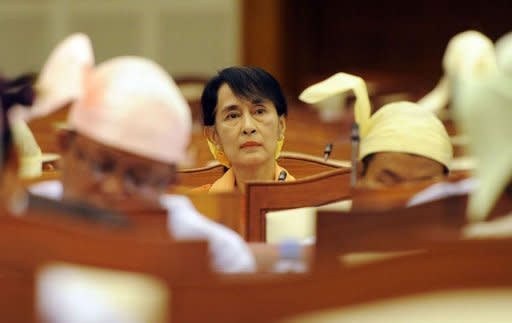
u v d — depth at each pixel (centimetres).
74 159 648
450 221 627
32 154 966
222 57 3553
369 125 876
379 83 3172
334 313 553
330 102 2195
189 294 546
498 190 630
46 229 547
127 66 652
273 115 1002
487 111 630
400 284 560
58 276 547
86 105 646
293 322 550
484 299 561
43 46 3606
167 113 643
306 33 3534
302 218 931
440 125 867
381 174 856
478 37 651
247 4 3466
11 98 646
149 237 584
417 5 3619
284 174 1030
